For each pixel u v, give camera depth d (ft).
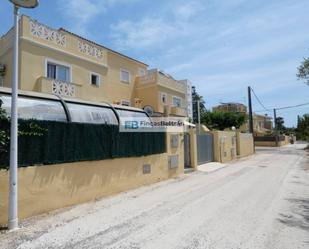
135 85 91.30
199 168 60.70
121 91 84.84
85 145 29.73
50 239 18.97
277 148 163.84
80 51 62.90
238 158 91.97
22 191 23.31
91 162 30.48
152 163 42.24
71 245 17.95
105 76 69.97
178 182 42.98
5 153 22.16
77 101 34.17
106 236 19.53
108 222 22.62
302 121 171.32
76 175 28.48
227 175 51.26
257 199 30.63
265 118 290.76
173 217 23.90
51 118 28.66
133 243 18.24
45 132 25.35
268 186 38.99
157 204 28.58
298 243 17.97
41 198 24.85
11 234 19.88
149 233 20.06
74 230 20.74
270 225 21.57
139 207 27.40
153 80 88.94
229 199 30.68
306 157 94.48
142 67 95.40
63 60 58.65
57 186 26.37
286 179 45.55
